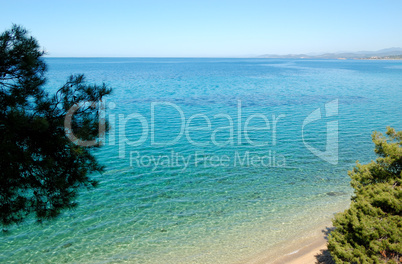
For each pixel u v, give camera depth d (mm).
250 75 118125
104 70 146750
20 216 7742
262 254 11992
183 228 13914
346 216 9477
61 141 7289
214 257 11875
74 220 14375
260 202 16469
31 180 7250
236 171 20828
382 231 8258
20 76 7727
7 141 6398
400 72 137000
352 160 23297
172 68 178375
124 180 18984
